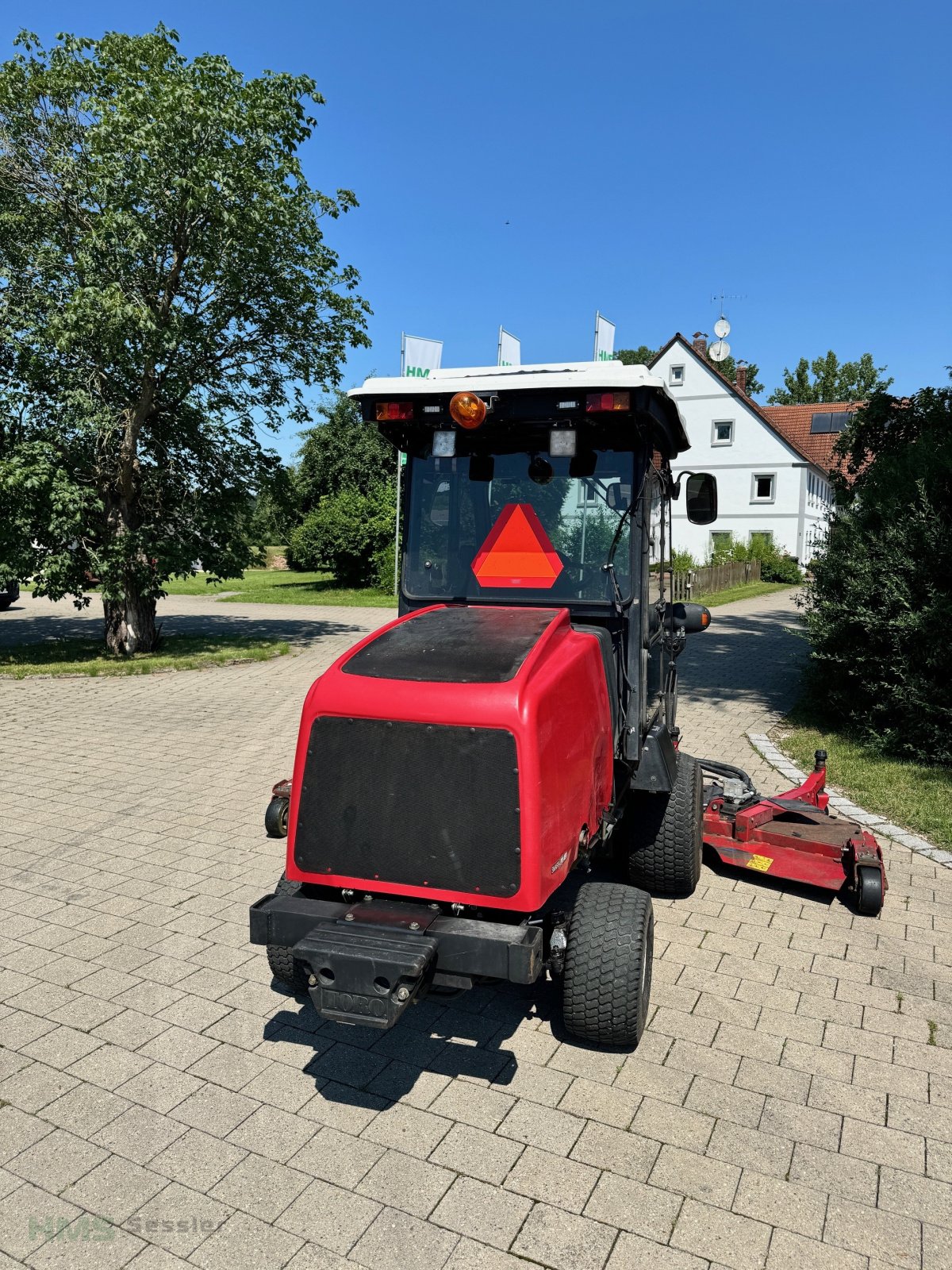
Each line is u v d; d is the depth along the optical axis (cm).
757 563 3538
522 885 315
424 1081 364
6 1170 312
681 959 465
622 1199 299
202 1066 373
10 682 1280
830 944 483
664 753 451
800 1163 317
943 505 845
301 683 1274
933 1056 382
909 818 672
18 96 1367
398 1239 282
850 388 7825
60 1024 402
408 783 327
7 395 1336
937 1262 275
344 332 1630
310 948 308
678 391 3847
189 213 1355
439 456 442
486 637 365
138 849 612
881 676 862
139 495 1517
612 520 425
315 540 3127
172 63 1405
